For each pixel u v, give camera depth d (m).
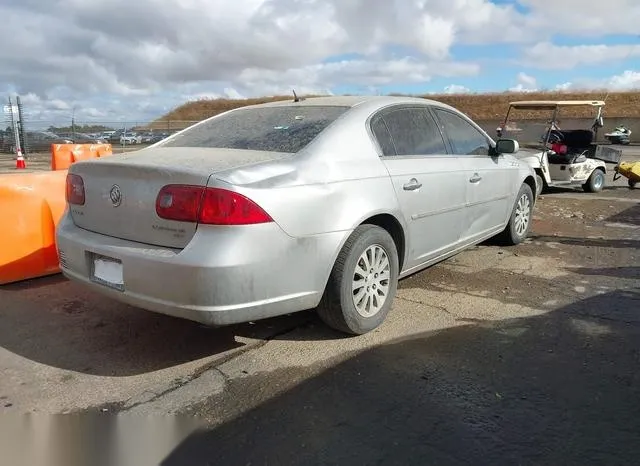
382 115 4.20
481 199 5.18
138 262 3.11
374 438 2.64
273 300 3.20
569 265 5.57
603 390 3.06
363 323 3.76
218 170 3.07
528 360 3.42
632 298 4.55
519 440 2.61
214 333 3.89
